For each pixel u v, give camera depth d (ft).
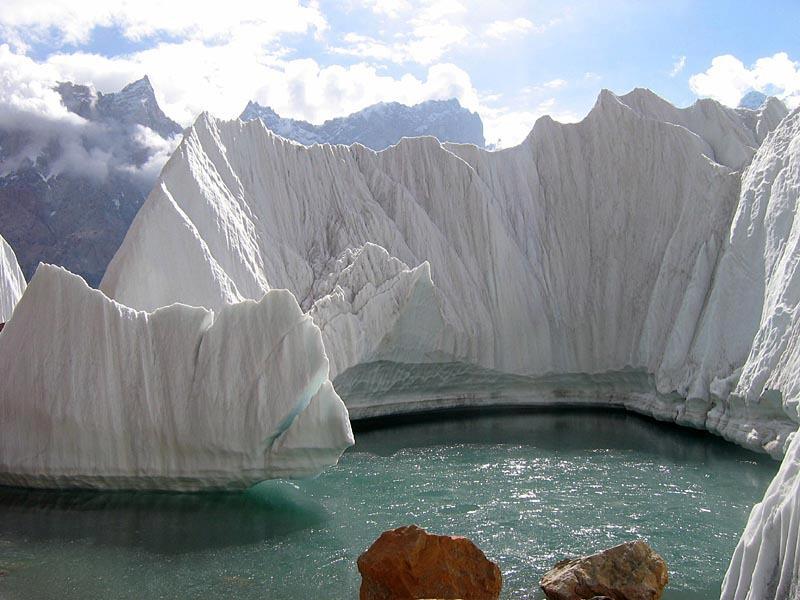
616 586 39.50
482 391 108.99
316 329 59.47
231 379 59.26
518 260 114.83
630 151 114.62
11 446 61.98
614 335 107.76
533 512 55.26
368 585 37.37
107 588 42.11
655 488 60.95
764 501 33.24
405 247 112.16
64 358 61.77
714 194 100.37
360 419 95.86
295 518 54.54
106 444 60.44
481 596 37.22
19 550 48.08
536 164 123.34
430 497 59.57
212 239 89.30
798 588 28.14
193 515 55.47
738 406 75.25
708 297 92.48
